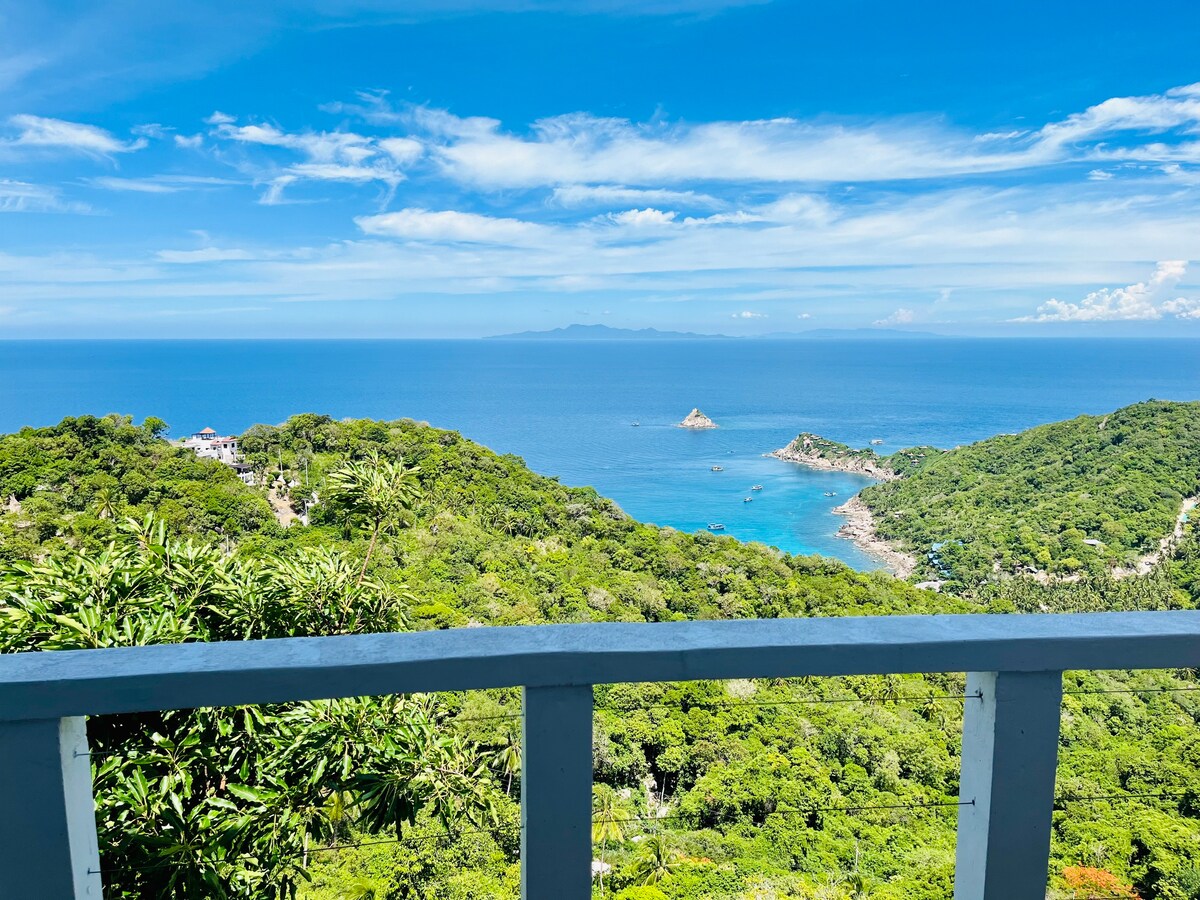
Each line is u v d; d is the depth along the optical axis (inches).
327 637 28.0
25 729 25.2
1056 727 29.9
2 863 25.7
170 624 83.6
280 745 77.7
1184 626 29.9
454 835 75.6
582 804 28.3
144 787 64.7
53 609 86.2
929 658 28.5
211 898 65.4
